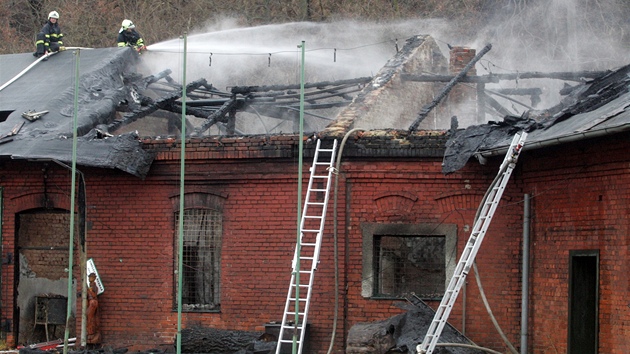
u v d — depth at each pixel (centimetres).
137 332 3108
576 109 2659
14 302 3272
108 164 2994
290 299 2839
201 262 3088
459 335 2762
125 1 5794
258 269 3022
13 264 3259
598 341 2462
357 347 2672
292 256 2992
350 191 2958
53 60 3828
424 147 2894
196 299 3092
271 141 2992
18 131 3206
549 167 2703
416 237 2944
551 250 2697
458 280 2519
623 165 2402
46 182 3206
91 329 3088
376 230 2934
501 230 2842
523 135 2552
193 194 3080
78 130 3253
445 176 2892
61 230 3253
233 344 2953
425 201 2914
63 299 3256
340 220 2948
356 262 2947
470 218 2878
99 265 3147
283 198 3008
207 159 3050
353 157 2938
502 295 2838
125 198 3134
